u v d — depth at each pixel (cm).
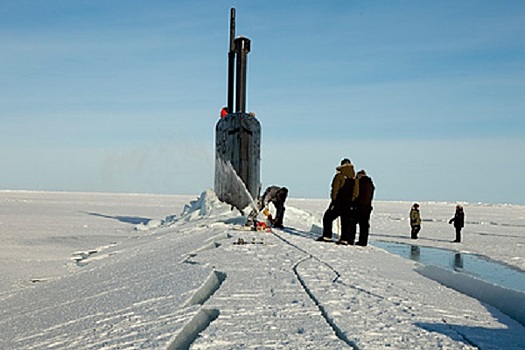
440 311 446
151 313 429
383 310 430
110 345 356
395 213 4934
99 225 2103
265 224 1123
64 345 374
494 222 3569
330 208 1008
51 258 1091
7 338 420
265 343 336
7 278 839
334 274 595
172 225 1512
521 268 1059
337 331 370
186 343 360
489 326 405
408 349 330
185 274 595
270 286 515
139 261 800
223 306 433
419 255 1281
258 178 1432
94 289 601
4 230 1803
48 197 8056
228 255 737
